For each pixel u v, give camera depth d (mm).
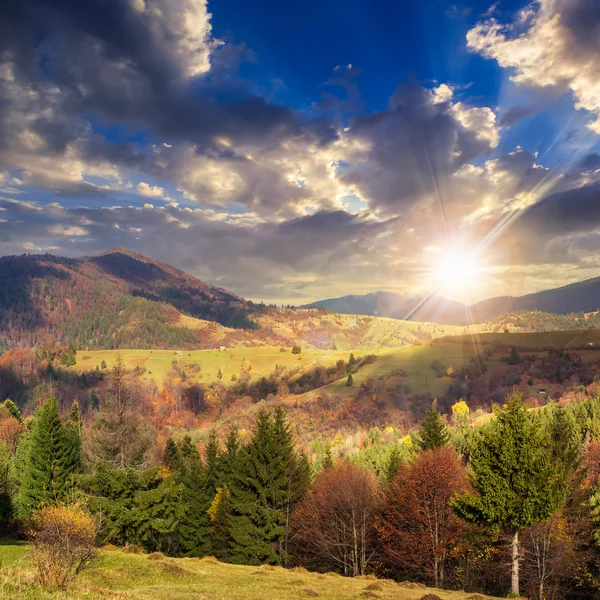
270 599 22016
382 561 50656
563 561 38156
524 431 30219
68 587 15445
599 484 49500
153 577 25656
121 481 41000
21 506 53906
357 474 56312
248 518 48188
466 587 42125
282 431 54531
